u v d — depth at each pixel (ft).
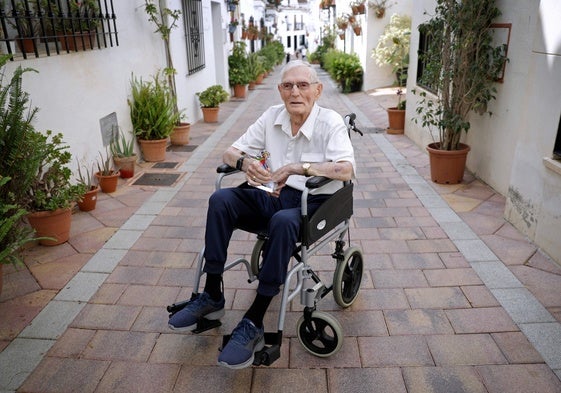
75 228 12.64
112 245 11.64
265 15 90.33
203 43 31.17
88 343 8.00
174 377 7.23
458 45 14.87
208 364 7.51
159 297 9.39
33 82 12.08
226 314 8.85
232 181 16.93
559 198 10.14
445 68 15.49
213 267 7.47
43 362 7.54
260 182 7.43
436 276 10.02
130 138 18.79
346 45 59.36
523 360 7.45
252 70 48.57
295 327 8.42
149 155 19.38
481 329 8.23
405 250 11.23
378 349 7.79
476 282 9.73
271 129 8.08
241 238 12.06
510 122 14.05
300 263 7.20
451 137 15.64
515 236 11.78
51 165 12.24
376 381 7.10
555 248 10.36
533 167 11.21
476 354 7.61
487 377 7.11
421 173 17.38
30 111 11.69
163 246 11.60
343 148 7.38
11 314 8.79
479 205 13.97
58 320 8.61
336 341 7.38
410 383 7.04
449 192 15.20
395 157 19.83
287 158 7.99
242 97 41.70
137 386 7.05
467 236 11.87
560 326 8.24
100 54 16.01
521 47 13.25
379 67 42.86
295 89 7.36
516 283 9.63
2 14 10.77
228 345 6.71
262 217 8.06
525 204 11.65
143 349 7.86
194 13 28.55
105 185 15.38
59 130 13.39
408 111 23.57
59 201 11.17
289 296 7.08
